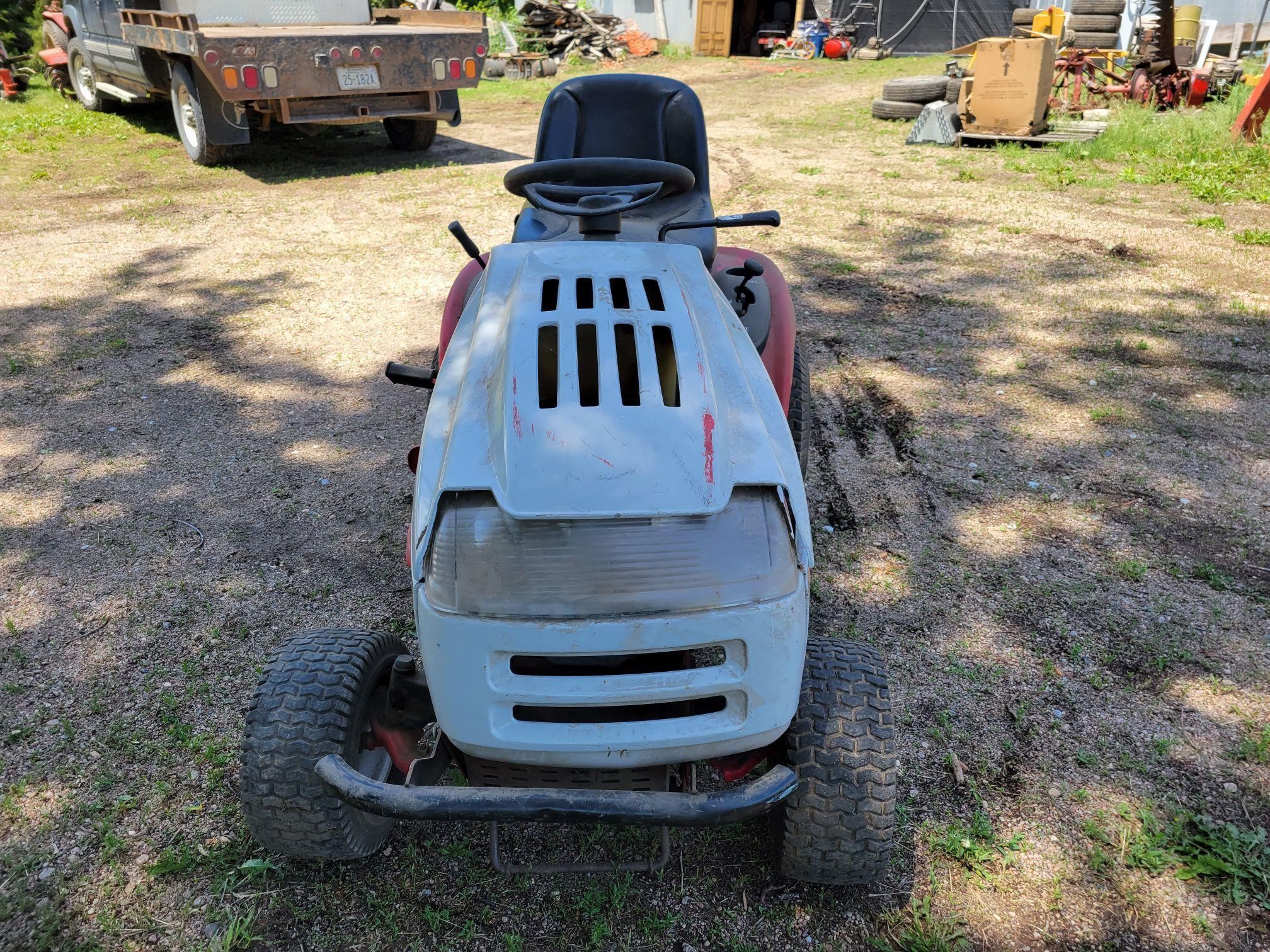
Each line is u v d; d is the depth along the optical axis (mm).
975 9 22609
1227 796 2867
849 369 5688
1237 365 5629
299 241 7996
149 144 11656
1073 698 3246
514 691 2139
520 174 3625
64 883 2637
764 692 2184
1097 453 4727
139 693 3312
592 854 2738
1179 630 3541
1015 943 2463
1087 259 7496
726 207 9023
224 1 10297
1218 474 4523
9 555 4035
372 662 2580
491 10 22250
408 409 5281
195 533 4195
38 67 16172
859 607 3711
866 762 2350
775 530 2248
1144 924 2504
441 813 2062
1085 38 15352
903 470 4637
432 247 7797
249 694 3312
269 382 5574
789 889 2633
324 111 9633
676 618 2133
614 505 2123
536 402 2289
